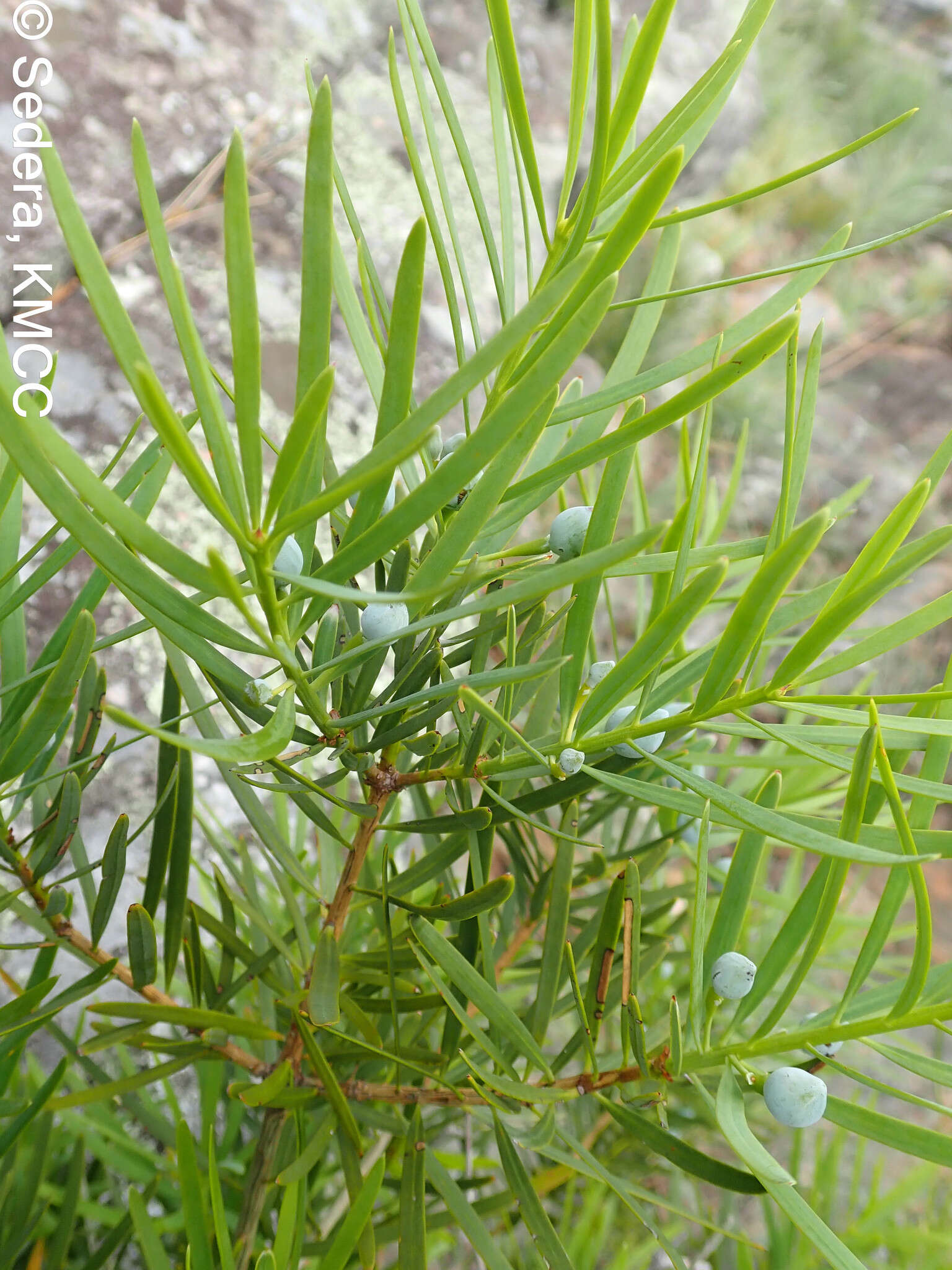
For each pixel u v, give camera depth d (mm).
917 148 1753
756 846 165
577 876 233
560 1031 397
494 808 179
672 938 219
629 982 173
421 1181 181
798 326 110
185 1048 200
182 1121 170
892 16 2145
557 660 123
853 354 1436
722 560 121
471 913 166
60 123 613
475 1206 240
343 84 797
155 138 649
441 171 149
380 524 108
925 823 154
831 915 152
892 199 1606
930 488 127
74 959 407
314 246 107
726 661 131
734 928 168
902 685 992
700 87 131
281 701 120
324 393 90
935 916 836
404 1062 178
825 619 127
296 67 760
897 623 136
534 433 116
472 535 118
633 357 174
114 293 93
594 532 146
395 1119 209
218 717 476
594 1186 284
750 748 666
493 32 115
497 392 134
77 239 92
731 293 1424
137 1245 313
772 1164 127
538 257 785
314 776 462
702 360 147
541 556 153
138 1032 200
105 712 90
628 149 155
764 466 1207
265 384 603
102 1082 264
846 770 139
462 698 121
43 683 169
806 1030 160
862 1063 575
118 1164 268
